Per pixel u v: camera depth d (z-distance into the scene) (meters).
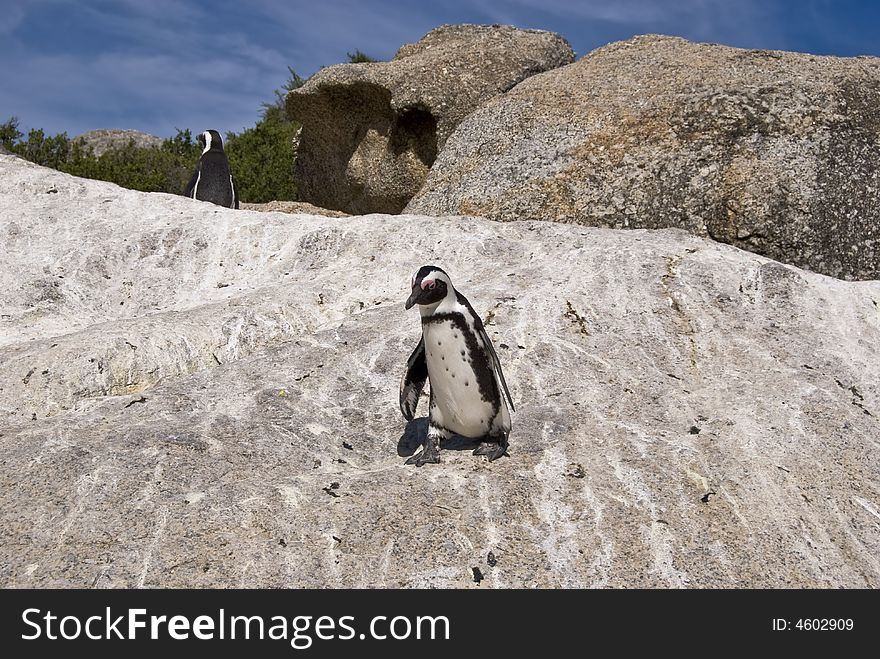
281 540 4.59
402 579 4.41
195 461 5.36
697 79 11.75
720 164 10.66
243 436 5.78
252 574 4.39
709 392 6.71
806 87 11.03
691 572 4.60
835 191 10.30
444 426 5.58
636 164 11.06
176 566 4.42
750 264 8.56
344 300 8.57
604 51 15.08
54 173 11.48
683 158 10.85
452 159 12.87
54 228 10.31
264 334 7.86
